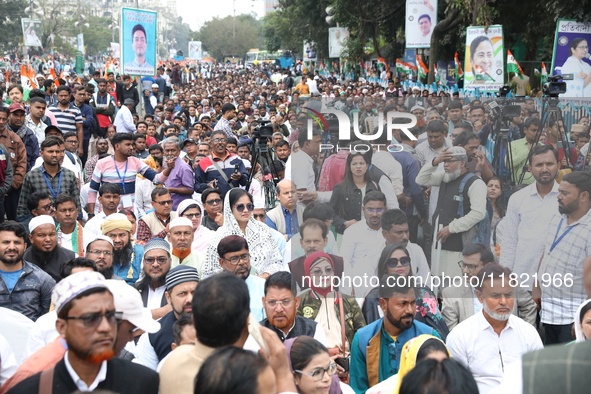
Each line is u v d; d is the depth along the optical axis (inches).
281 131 475.2
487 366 157.1
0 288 190.9
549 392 68.0
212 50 4505.4
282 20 2126.0
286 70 1812.3
